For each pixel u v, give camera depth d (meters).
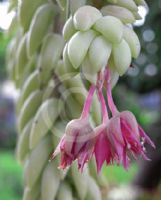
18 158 0.11
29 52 0.10
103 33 0.07
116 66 0.07
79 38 0.07
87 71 0.07
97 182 0.11
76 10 0.08
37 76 0.10
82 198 0.10
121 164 0.07
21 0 0.10
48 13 0.10
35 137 0.10
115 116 0.07
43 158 0.10
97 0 0.08
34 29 0.10
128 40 0.07
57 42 0.10
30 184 0.10
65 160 0.07
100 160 0.07
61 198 0.10
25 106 0.10
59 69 0.10
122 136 0.07
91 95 0.07
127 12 0.08
